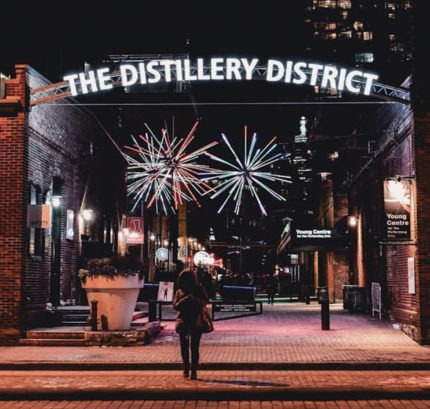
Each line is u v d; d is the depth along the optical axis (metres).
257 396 10.98
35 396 11.12
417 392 10.91
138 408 10.22
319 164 48.19
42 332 17.05
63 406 10.45
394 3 116.44
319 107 50.38
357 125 31.73
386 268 23.38
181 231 62.88
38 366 13.78
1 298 17.16
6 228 17.34
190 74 18.20
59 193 21.55
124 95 36.62
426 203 17.27
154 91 41.59
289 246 35.22
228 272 93.00
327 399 10.86
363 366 13.47
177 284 12.48
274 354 14.80
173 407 10.25
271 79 18.05
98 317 17.25
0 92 17.50
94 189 26.39
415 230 17.42
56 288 21.22
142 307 30.38
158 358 14.35
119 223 31.97
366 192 28.19
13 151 17.52
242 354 14.83
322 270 47.94
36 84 18.58
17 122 17.59
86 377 12.72
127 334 16.69
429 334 16.80
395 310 21.39
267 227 96.69
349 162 33.72
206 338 18.17
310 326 21.88
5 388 11.31
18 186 17.42
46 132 19.72
